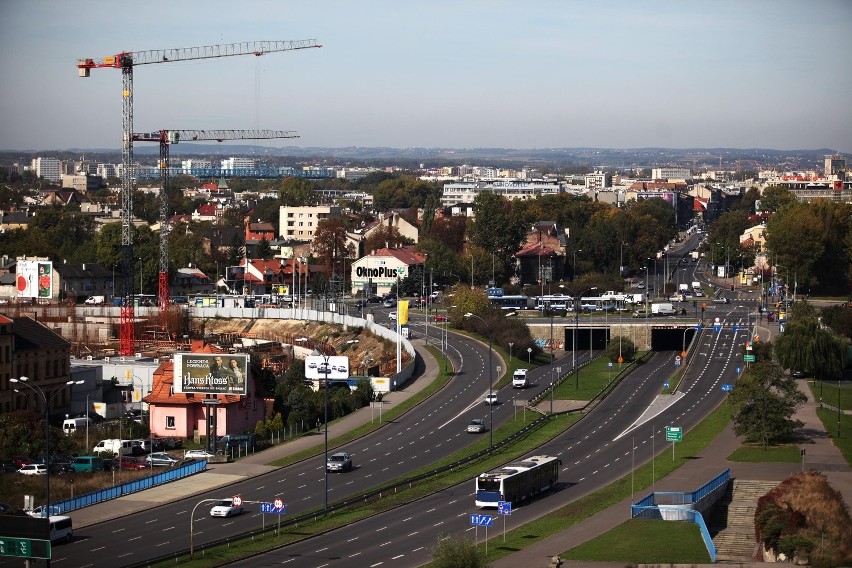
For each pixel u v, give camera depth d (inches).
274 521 6914.4
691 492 7303.2
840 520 6939.0
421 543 6451.8
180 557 6092.5
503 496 7199.8
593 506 7313.0
